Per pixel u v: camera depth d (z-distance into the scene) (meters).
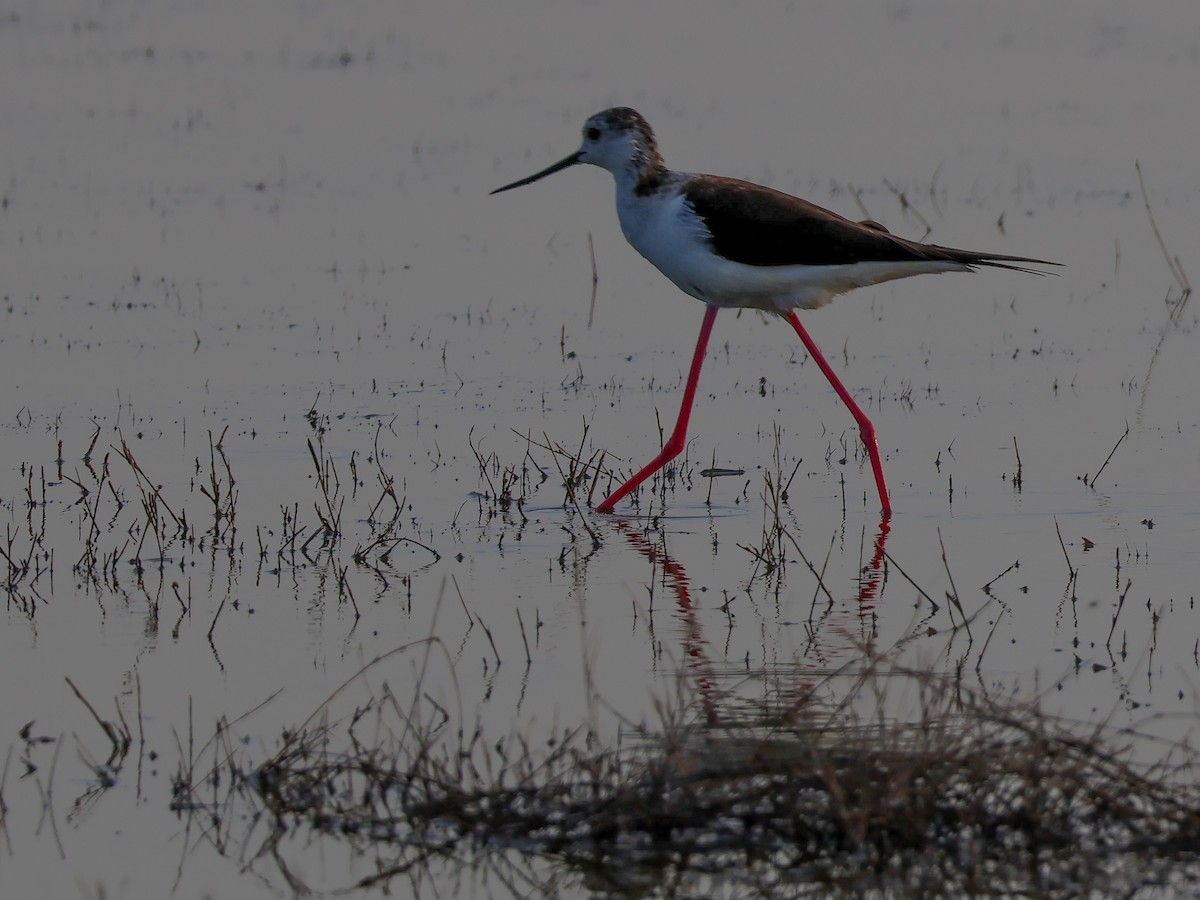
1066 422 14.02
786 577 10.79
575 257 19.55
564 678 9.12
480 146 24.14
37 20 33.09
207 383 15.05
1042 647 9.48
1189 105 26.23
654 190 12.70
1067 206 20.92
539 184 22.67
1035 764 7.30
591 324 17.17
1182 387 14.86
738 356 16.23
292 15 34.25
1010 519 11.82
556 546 11.46
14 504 12.07
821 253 12.24
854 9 34.53
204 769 8.15
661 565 11.07
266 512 12.00
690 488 12.72
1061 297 17.75
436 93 27.56
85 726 8.60
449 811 7.54
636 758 7.85
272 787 7.92
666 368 15.80
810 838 7.23
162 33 32.16
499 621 10.02
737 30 32.69
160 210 20.84
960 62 29.55
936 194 21.47
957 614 10.05
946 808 7.29
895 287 18.61
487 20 33.97
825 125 25.27
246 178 22.39
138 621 10.02
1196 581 10.50
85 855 7.42
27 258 18.84
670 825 7.31
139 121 25.41
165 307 17.28
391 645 9.63
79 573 10.80
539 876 7.23
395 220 20.70
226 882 7.21
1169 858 7.12
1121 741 8.12
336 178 22.48
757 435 13.91
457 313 17.39
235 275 18.47
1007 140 24.31
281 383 15.10
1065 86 27.66
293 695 8.93
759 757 7.59
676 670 9.21
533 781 7.79
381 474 12.55
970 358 15.95
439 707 8.60
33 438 13.52
